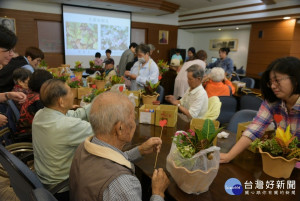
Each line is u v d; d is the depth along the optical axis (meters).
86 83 3.01
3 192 1.98
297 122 1.13
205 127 0.90
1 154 0.86
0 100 1.58
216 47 9.25
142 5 7.27
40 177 1.25
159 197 0.82
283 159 0.97
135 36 9.00
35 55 2.73
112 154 0.75
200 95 1.88
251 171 1.08
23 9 6.62
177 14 9.79
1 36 1.32
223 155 1.15
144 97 2.12
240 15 7.32
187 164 0.86
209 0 7.32
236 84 3.48
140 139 1.42
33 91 1.73
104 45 8.07
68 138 1.17
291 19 6.08
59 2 6.81
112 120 0.74
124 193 0.67
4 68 2.47
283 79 1.00
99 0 6.50
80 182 0.73
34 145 1.25
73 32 7.38
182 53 9.77
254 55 7.26
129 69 3.63
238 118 1.70
